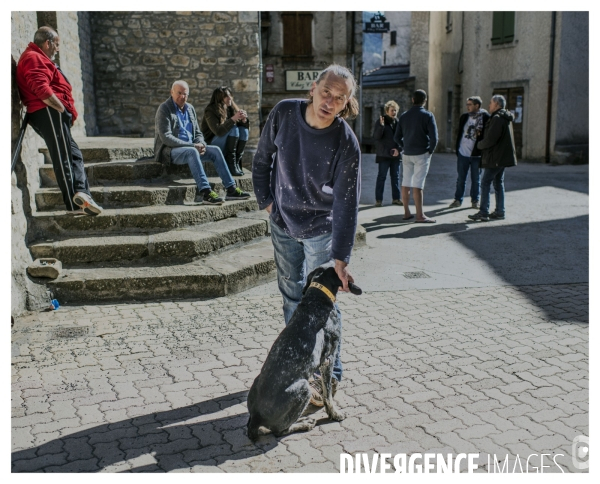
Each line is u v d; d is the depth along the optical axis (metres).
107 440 3.17
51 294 5.24
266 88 19.77
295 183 3.33
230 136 7.94
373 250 7.24
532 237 7.91
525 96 18.69
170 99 7.09
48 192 6.07
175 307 5.24
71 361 4.12
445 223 8.70
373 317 5.06
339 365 3.63
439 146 24.08
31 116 5.48
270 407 3.03
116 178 6.95
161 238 5.92
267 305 5.30
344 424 3.36
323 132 3.14
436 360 4.19
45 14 8.55
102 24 11.38
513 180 13.15
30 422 3.34
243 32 11.73
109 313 5.07
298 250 3.66
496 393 3.71
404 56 32.56
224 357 4.19
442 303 5.43
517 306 5.35
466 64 21.97
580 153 17.73
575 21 17.20
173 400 3.60
